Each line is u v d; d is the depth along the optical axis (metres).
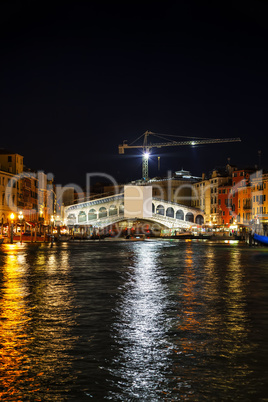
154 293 19.97
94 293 19.88
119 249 60.78
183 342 11.80
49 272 29.08
